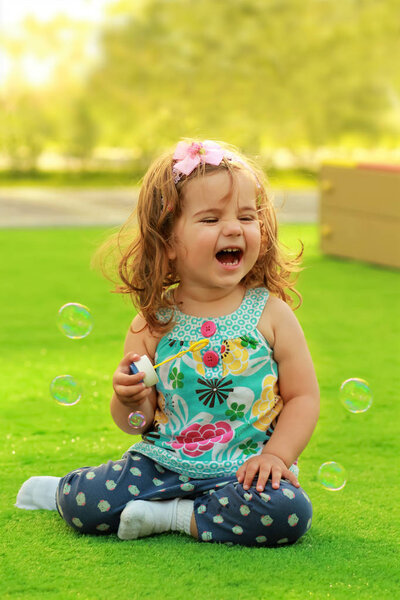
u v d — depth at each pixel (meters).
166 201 2.25
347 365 4.06
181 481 2.18
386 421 3.21
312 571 1.95
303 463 2.75
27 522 2.26
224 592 1.84
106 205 12.19
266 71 18.66
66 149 18.02
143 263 2.32
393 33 18.81
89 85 17.84
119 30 17.80
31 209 11.55
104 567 1.96
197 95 18.44
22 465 2.72
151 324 2.32
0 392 3.58
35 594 1.83
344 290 6.11
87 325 2.48
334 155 21.12
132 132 18.38
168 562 1.99
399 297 5.86
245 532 2.08
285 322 2.30
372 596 1.83
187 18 18.20
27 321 5.05
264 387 2.23
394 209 6.98
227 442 2.19
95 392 3.58
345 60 18.75
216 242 2.21
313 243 8.44
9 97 17.47
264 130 18.92
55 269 6.94
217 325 2.28
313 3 18.67
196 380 2.23
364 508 2.37
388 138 19.67
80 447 2.90
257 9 18.27
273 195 2.44
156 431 2.28
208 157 2.24
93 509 2.15
